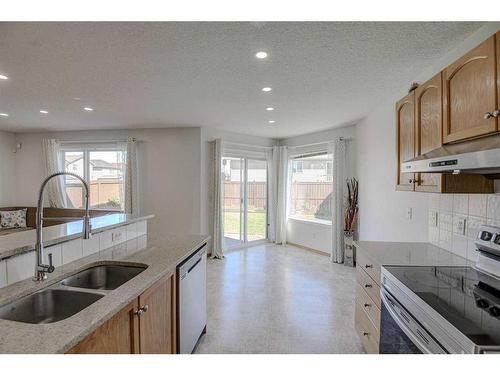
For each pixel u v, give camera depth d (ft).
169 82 9.04
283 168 19.88
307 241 18.79
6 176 18.31
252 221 20.03
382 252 6.92
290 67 7.84
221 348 7.57
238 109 12.37
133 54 7.03
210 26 5.77
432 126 5.90
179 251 6.98
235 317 9.34
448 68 5.29
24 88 9.64
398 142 7.61
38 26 5.72
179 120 14.74
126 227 8.16
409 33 6.07
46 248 5.43
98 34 6.06
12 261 4.67
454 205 6.79
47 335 3.17
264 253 17.76
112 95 10.39
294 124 15.56
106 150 18.07
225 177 18.44
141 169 17.26
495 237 5.27
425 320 4.07
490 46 4.26
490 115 4.19
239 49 6.78
